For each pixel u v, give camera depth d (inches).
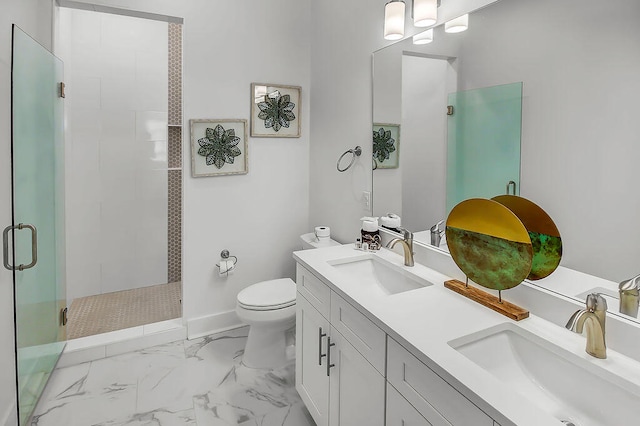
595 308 40.6
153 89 140.0
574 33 46.3
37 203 78.5
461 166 64.2
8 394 71.8
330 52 107.3
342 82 101.6
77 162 131.9
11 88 63.7
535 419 31.3
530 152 52.6
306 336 75.8
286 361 98.5
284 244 123.5
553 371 43.7
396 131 80.7
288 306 92.9
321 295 68.3
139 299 135.5
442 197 68.7
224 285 115.8
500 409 32.4
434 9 65.1
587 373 40.4
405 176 78.6
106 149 135.3
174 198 149.1
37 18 83.9
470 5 61.0
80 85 129.6
